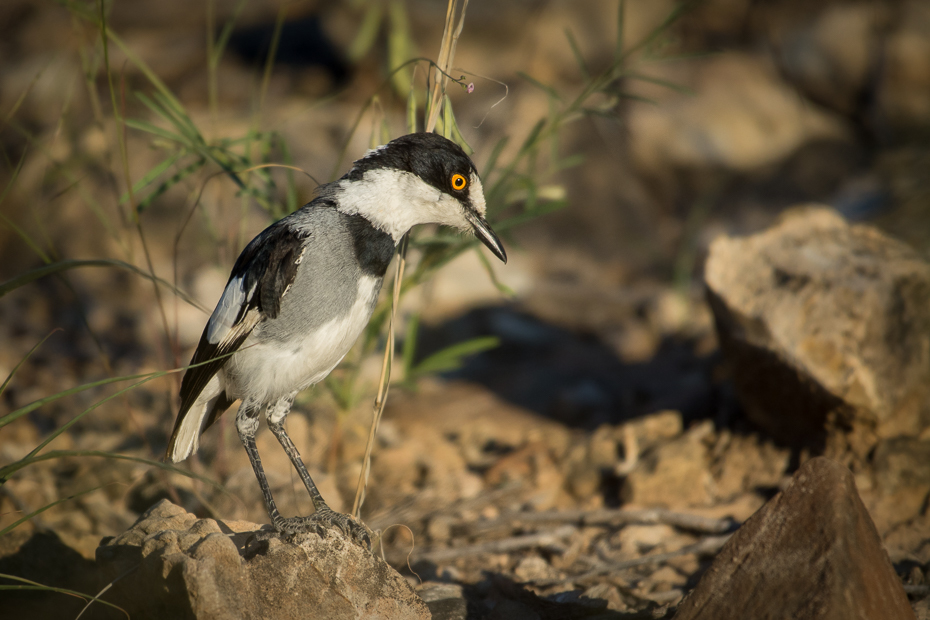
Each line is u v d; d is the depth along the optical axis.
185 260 17.06
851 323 8.52
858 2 22.27
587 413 12.04
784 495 5.59
